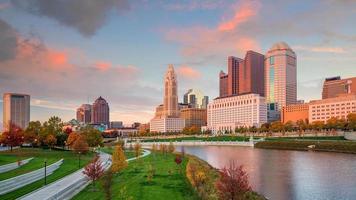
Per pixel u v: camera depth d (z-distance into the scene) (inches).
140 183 3314.5
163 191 2935.5
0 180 3090.6
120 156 3700.8
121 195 2696.9
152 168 4128.9
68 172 3946.9
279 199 3083.2
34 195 2628.0
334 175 4357.8
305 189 3494.1
